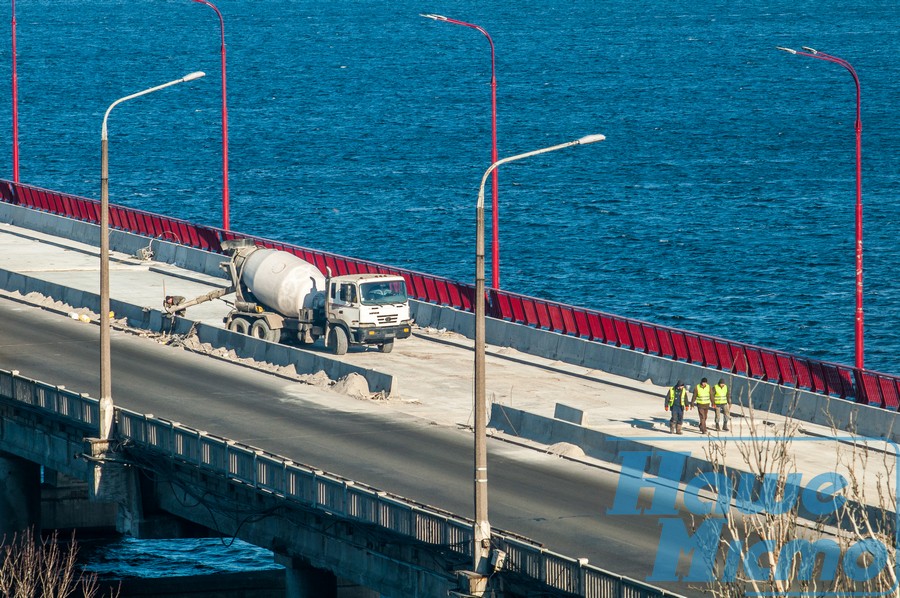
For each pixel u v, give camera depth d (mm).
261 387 174500
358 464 142125
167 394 169250
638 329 189500
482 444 108312
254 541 132375
